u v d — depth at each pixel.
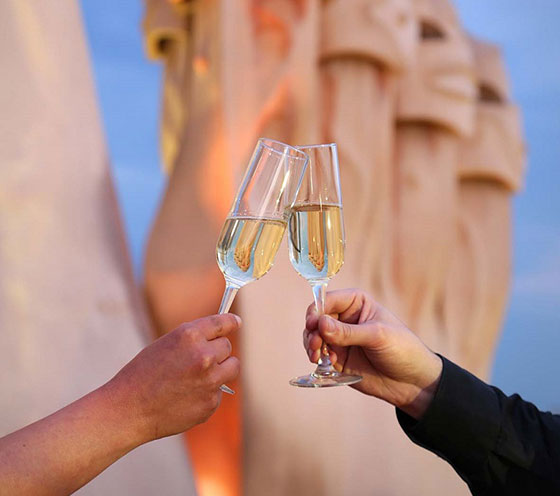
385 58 3.66
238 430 3.21
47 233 2.48
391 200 4.05
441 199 4.16
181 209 3.20
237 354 3.12
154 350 0.73
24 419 2.27
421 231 4.06
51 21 2.61
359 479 3.29
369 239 3.67
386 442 3.41
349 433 3.27
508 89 4.82
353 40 3.59
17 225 2.41
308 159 0.90
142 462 2.54
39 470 0.67
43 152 2.50
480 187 4.61
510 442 0.95
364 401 3.38
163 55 3.60
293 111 3.29
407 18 3.82
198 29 3.35
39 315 2.40
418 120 4.17
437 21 4.27
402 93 4.09
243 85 3.20
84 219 2.61
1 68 2.44
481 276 4.48
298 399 3.13
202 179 3.20
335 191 0.92
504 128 4.61
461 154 4.52
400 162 4.11
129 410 0.71
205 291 3.12
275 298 3.14
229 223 0.83
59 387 2.37
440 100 4.12
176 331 0.74
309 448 3.14
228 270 0.84
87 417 0.70
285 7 3.31
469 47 4.55
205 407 0.74
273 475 3.06
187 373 0.72
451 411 0.96
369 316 1.03
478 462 0.96
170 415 0.72
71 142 2.60
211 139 3.20
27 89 2.49
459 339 4.39
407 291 4.02
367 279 3.65
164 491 2.56
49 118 2.53
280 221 0.84
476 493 0.98
